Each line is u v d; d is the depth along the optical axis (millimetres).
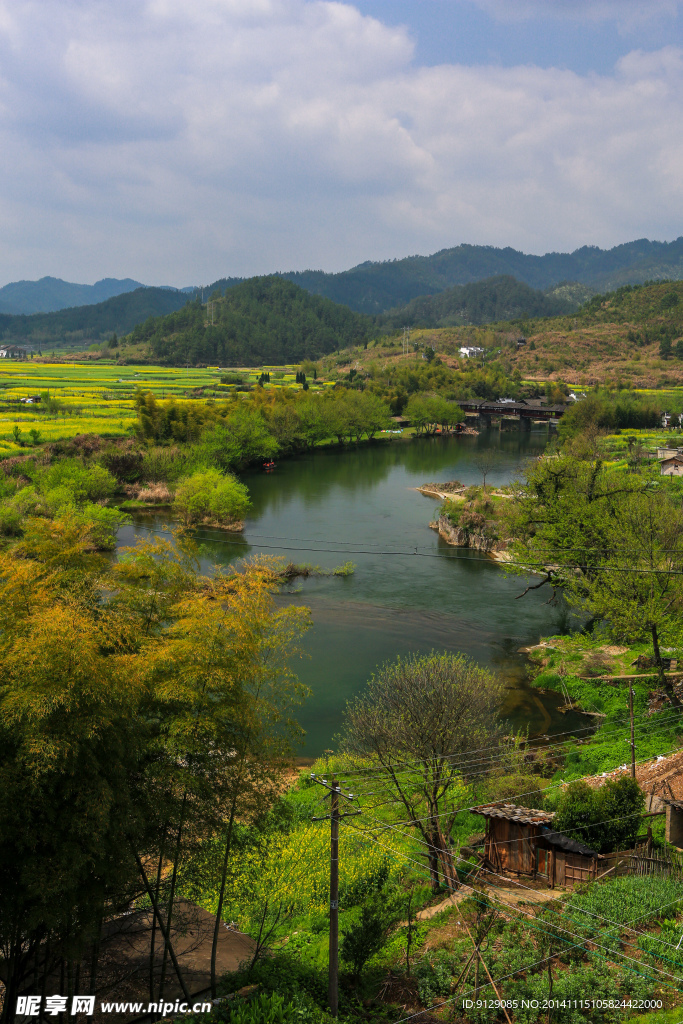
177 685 18141
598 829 25703
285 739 21406
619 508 54375
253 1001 17750
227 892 22438
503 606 67188
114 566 21781
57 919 15586
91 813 15375
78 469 106625
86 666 15891
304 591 71375
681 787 29891
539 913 22203
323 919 24422
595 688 46906
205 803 18969
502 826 26672
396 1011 18484
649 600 43156
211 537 91250
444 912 23828
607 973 18703
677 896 22297
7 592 17750
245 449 141375
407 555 84938
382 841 28562
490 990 18500
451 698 29312
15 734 15344
